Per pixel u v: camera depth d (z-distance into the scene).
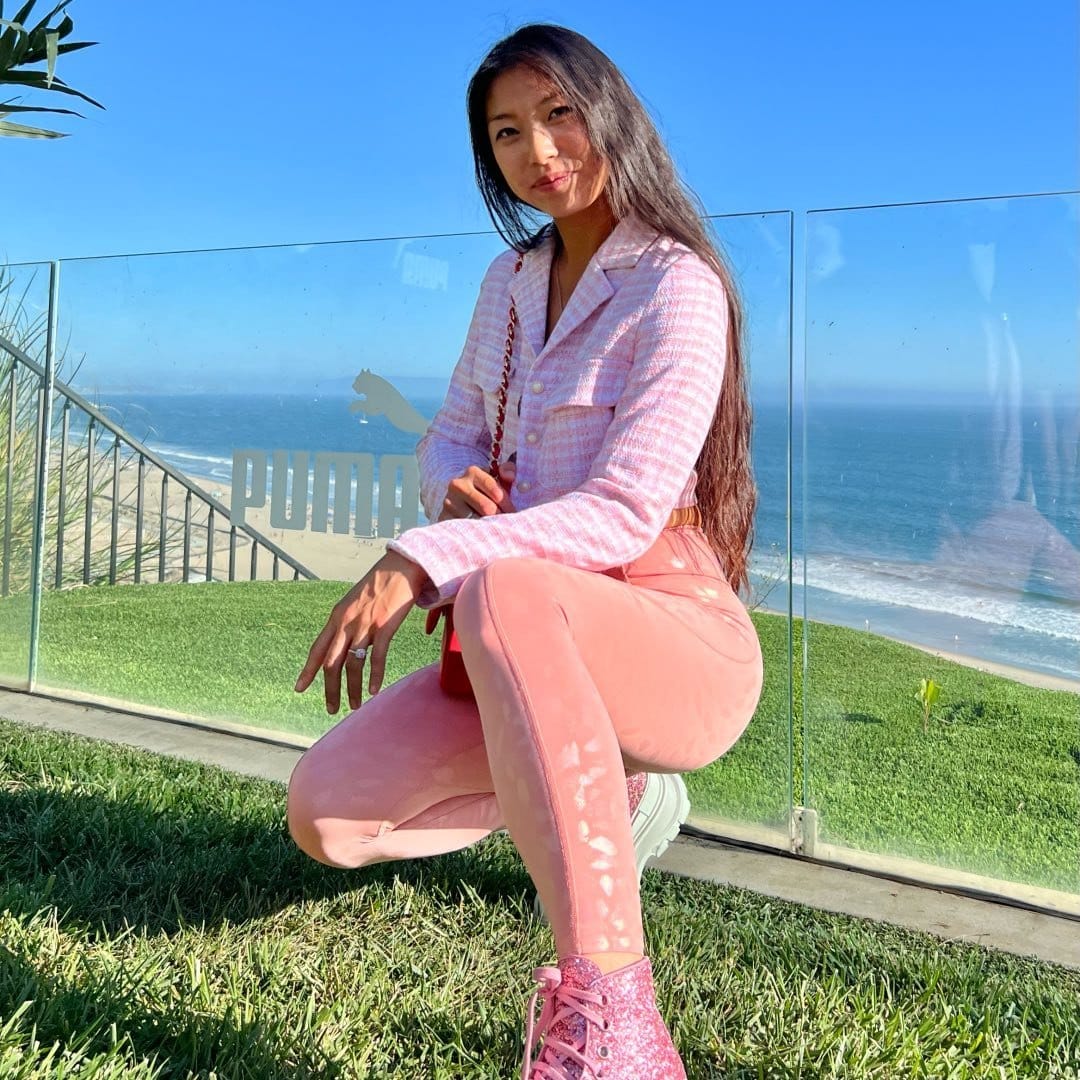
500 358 1.77
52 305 3.72
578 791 1.14
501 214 1.83
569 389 1.54
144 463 3.56
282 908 2.01
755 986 1.75
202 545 3.47
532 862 1.15
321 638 1.38
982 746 2.32
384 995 1.68
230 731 3.42
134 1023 1.48
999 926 2.14
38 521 3.81
